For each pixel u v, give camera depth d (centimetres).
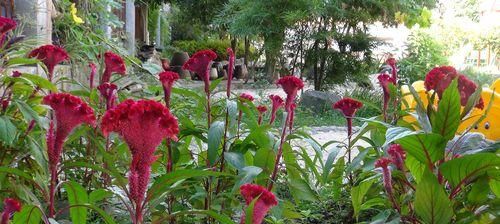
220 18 1139
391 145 217
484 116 209
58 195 241
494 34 1116
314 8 965
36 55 234
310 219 305
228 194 221
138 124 132
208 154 220
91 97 255
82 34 514
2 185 197
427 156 196
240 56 1817
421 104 206
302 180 254
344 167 294
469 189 206
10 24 239
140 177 138
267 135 241
